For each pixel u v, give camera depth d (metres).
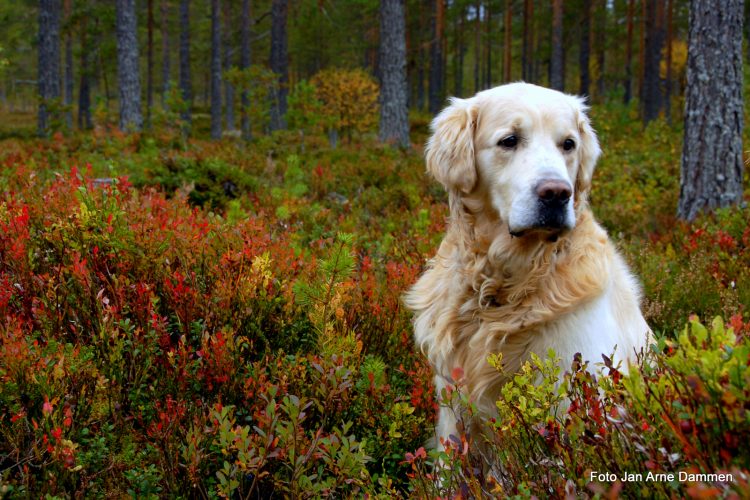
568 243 2.75
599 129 18.09
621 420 1.64
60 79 28.86
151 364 2.68
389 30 14.16
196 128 33.38
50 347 2.48
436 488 2.07
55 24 22.08
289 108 15.53
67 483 2.12
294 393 2.69
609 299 2.76
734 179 6.73
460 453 2.09
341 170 9.27
